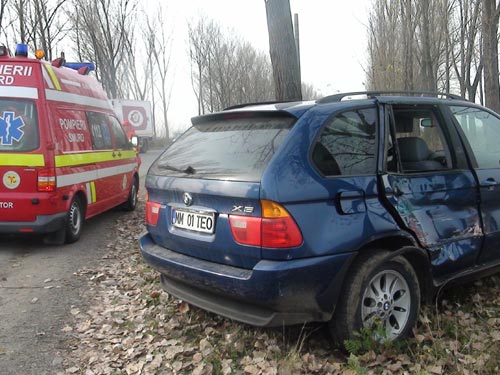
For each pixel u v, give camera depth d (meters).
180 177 3.84
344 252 3.33
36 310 4.61
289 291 3.20
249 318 3.38
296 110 3.60
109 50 29.92
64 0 20.42
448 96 4.65
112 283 5.42
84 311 4.61
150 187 4.20
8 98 6.41
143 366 3.56
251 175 3.33
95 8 29.11
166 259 3.87
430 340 3.71
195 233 3.68
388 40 17.61
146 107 31.58
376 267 3.47
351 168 3.56
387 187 3.66
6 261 6.29
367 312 3.52
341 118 3.67
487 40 11.68
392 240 3.66
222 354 3.65
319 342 3.75
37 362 3.63
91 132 7.95
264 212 3.21
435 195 3.96
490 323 3.97
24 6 19.23
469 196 4.20
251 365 3.45
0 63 6.53
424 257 3.77
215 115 4.12
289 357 3.42
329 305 3.35
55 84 6.92
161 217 4.07
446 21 16.53
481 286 4.77
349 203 3.44
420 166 4.01
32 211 6.40
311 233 3.24
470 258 4.17
